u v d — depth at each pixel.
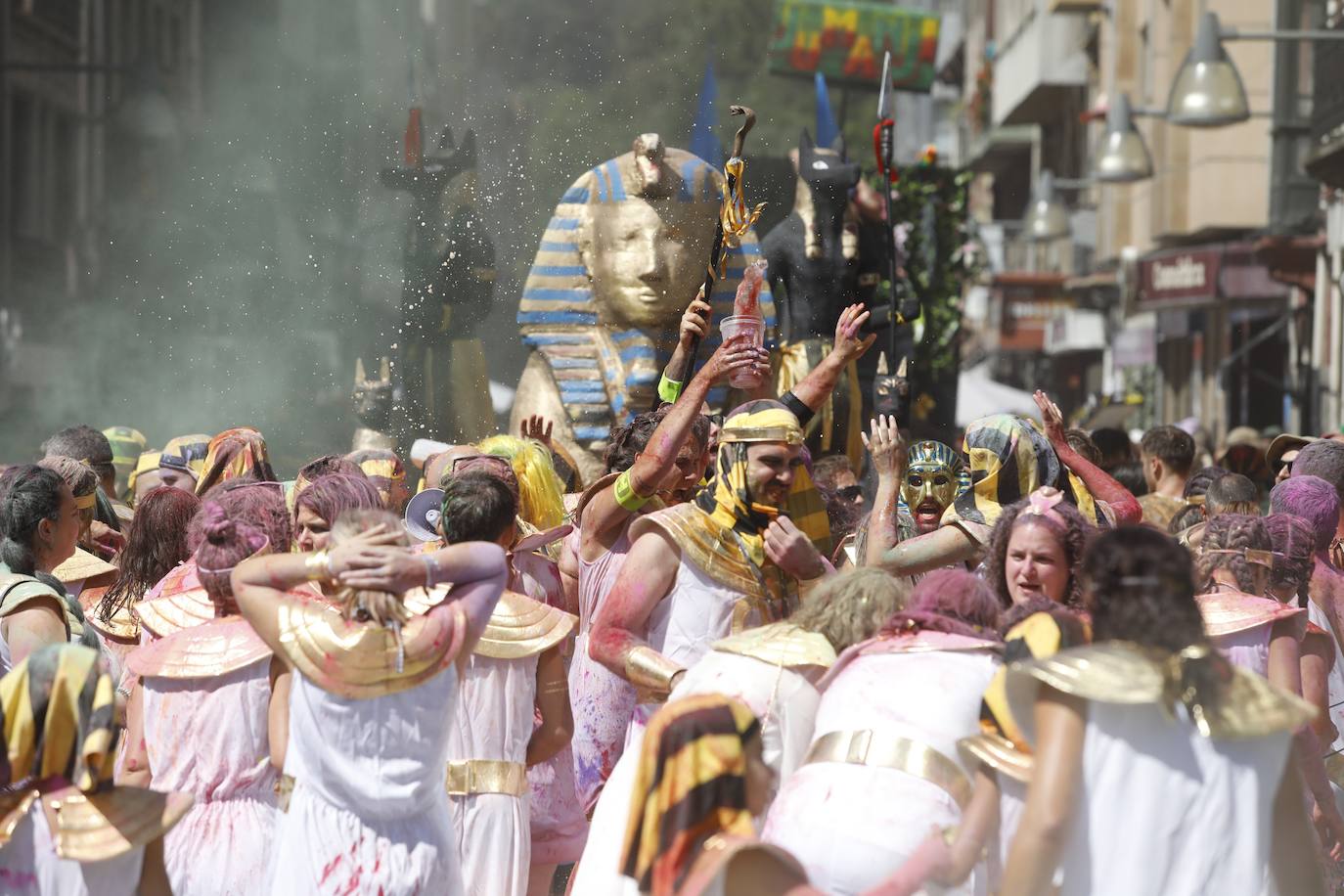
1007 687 7.11
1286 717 6.85
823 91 18.94
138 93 49.66
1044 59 75.69
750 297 10.56
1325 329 44.69
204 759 9.16
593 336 17.55
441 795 8.69
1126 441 19.05
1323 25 43.72
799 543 9.57
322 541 9.60
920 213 28.34
